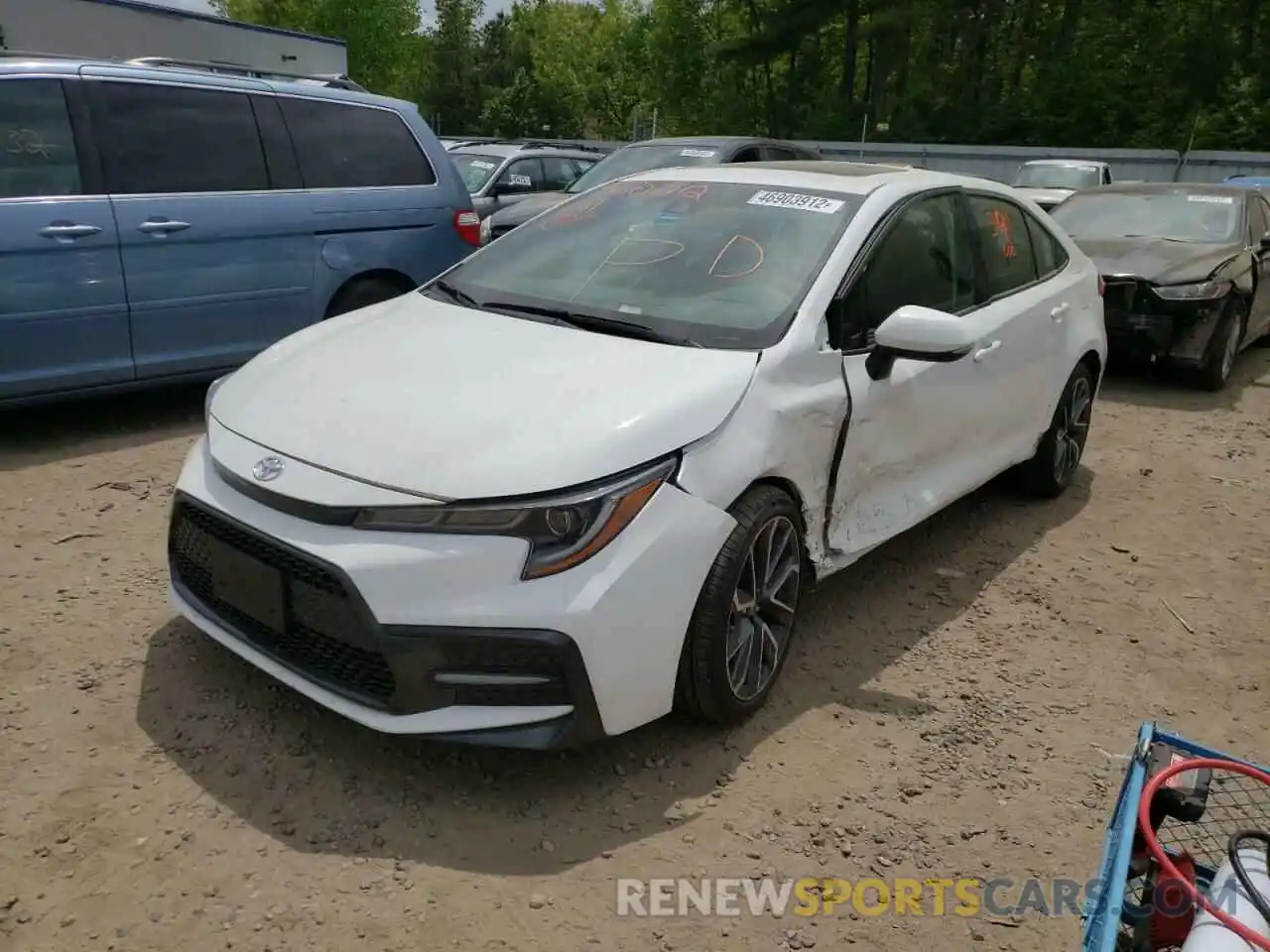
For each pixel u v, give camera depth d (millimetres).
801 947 2504
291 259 6094
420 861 2652
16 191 5047
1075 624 4258
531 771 3020
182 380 5797
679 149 10172
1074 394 5469
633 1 53406
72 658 3414
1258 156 27500
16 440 5547
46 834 2646
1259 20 34906
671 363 3219
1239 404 8039
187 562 3217
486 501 2676
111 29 10469
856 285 3689
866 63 45406
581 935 2471
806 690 3584
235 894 2510
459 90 63531
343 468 2797
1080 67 36844
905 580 4551
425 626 2643
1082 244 8562
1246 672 3967
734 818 2906
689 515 2891
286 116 6145
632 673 2820
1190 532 5344
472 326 3586
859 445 3645
